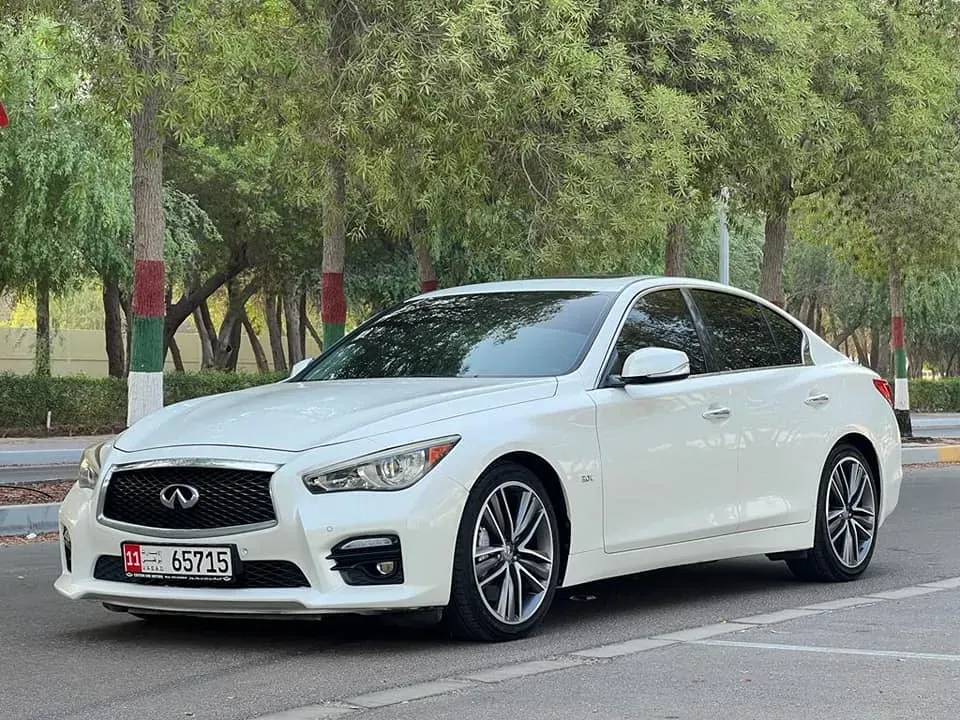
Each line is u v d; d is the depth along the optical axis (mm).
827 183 21328
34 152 24484
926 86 20594
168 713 5164
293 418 6398
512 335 7414
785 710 5035
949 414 48844
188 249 30641
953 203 24266
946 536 11062
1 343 50094
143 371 14125
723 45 17750
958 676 5605
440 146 15102
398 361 7488
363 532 6000
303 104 14742
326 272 16688
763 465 7957
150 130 14078
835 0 19516
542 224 16312
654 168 16078
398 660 6074
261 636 6723
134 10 13133
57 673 5941
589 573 6883
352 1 14391
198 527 6141
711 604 7703
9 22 14328
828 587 8359
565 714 5012
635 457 7121
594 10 15984
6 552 10562
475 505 6301
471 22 13922
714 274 41625
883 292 47281
